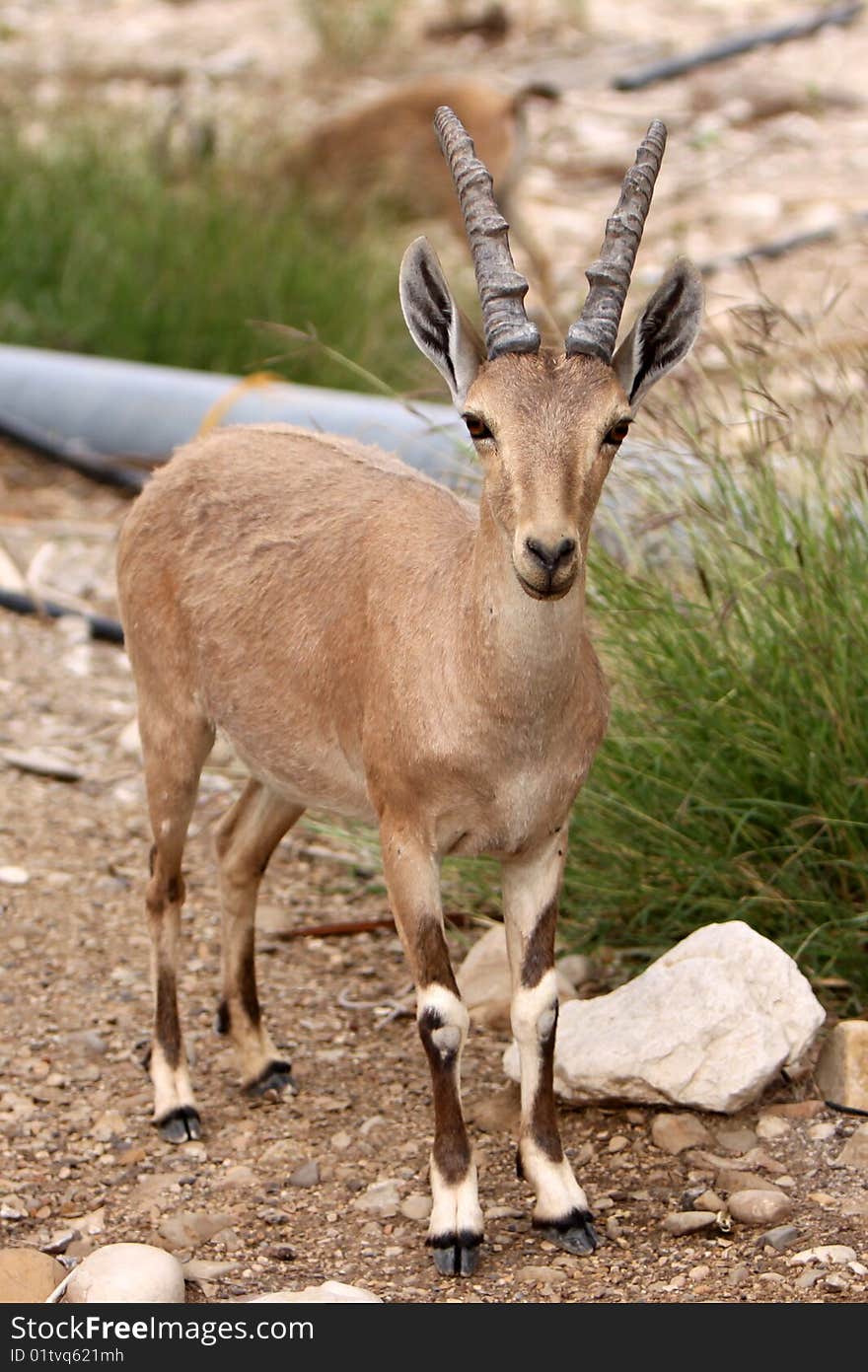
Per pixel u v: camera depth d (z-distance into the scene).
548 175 29.23
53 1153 9.72
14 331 21.56
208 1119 10.13
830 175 28.77
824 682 10.88
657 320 8.34
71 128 26.89
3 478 19.38
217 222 23.14
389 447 16.53
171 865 10.17
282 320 21.61
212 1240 8.91
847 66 34.81
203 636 9.93
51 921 12.21
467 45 37.44
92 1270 8.30
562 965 11.34
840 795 10.85
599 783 11.59
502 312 7.99
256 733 9.78
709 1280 8.33
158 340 21.59
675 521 12.08
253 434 10.58
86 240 22.66
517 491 7.59
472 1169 8.63
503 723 8.22
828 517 11.47
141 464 18.84
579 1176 9.34
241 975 10.38
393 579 8.84
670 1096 9.48
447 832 8.65
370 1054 10.78
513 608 7.98
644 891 11.34
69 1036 10.89
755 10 39.41
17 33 38.28
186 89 33.84
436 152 25.69
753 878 10.95
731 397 14.51
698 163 29.61
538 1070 8.81
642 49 36.12
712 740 11.30
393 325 22.23
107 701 15.59
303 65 36.12
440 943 8.59
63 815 13.73
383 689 8.62
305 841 13.66
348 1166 9.59
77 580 17.42
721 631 11.26
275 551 9.70
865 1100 9.71
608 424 7.78
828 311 13.27
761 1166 9.27
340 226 25.27
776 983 9.77
